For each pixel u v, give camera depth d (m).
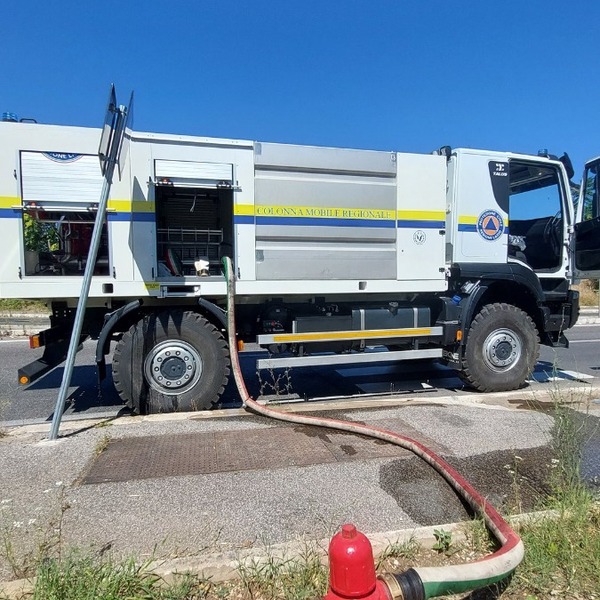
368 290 5.95
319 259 5.71
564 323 6.80
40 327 12.09
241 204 5.38
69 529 2.79
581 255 6.60
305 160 5.56
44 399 6.38
